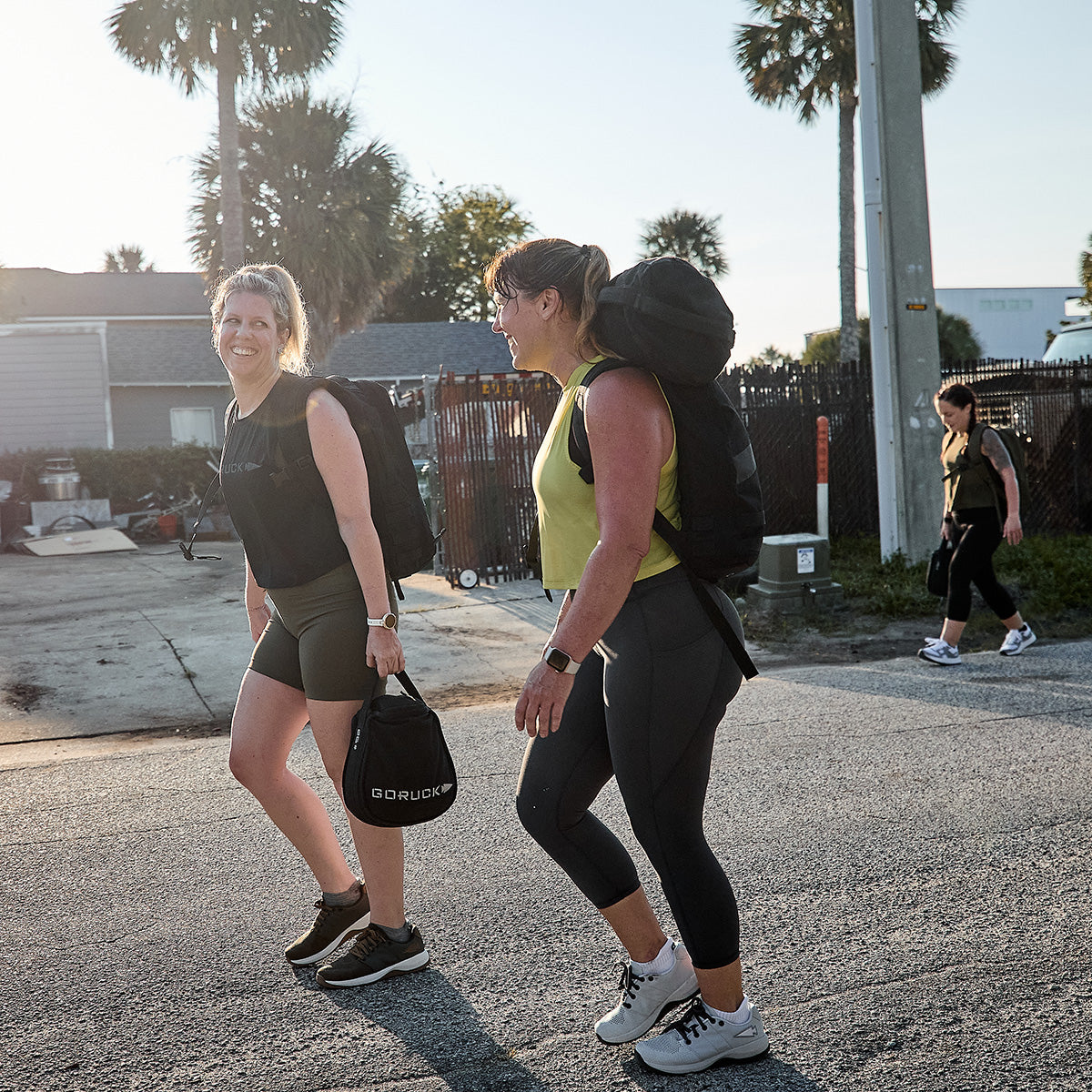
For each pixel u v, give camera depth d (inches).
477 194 2086.6
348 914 118.3
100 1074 97.3
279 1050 100.7
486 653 294.0
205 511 117.5
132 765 196.2
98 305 1427.2
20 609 395.5
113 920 131.0
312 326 1024.2
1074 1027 100.3
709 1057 94.0
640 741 89.7
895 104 366.3
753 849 147.1
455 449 404.2
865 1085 92.3
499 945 121.6
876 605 329.7
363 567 106.0
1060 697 222.7
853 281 1125.1
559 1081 94.6
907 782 172.7
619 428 83.2
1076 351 575.5
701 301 84.4
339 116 1006.4
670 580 89.7
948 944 118.1
